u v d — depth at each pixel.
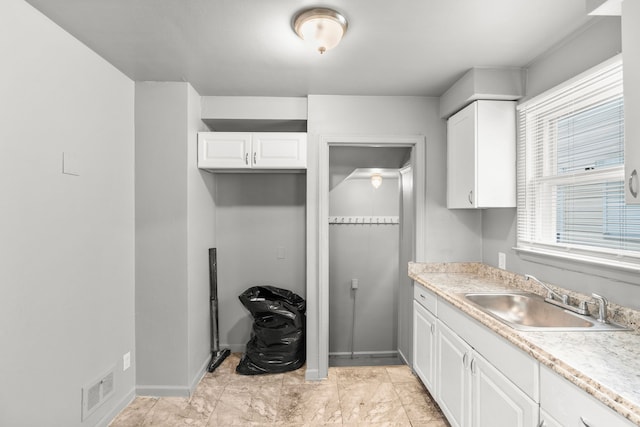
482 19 1.71
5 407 1.46
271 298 3.16
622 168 1.59
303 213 3.36
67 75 1.81
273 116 2.85
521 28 1.79
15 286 1.50
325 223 2.78
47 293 1.68
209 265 3.05
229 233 3.33
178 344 2.49
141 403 2.40
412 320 2.90
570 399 1.12
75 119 1.87
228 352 3.21
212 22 1.74
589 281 1.73
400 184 3.58
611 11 1.34
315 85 2.59
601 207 1.71
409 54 2.08
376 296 4.05
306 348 3.00
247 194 3.35
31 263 1.59
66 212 1.81
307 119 2.81
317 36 1.70
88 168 1.98
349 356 4.04
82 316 1.93
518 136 2.31
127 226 2.39
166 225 2.49
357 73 2.37
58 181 1.75
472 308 1.74
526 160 2.22
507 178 2.30
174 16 1.68
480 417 1.68
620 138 1.60
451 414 2.01
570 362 1.14
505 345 1.47
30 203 1.58
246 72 2.35
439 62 2.19
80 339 1.91
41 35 1.64
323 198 2.78
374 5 1.59
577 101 1.84
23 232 1.54
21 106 1.53
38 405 1.63
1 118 1.44
